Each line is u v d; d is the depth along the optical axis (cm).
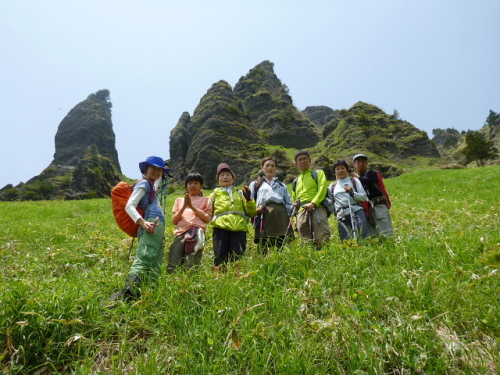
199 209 512
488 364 296
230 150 10031
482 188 1738
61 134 17100
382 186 643
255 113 13688
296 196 645
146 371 286
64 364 318
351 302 370
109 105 19175
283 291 395
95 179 12338
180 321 345
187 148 11538
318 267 464
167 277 420
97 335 346
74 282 421
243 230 533
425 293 377
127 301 386
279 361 293
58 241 852
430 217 930
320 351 304
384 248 538
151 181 444
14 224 1245
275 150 9181
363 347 311
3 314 322
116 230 1034
